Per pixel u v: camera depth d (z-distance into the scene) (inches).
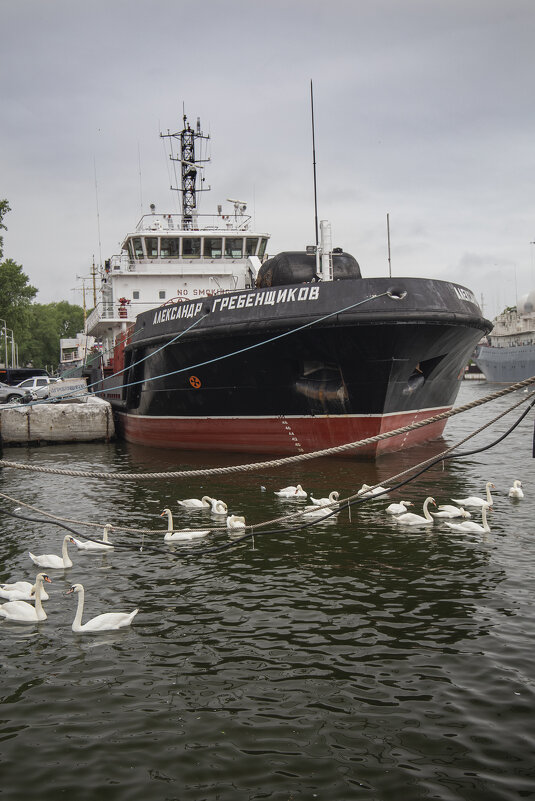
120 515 592.4
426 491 661.3
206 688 279.1
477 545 469.7
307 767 225.3
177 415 946.7
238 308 803.4
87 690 280.1
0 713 263.1
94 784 219.0
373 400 762.2
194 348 850.8
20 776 223.6
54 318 6072.8
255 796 211.9
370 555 453.4
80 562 461.1
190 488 708.0
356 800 208.8
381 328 709.9
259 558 455.2
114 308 1181.1
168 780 220.4
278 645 317.4
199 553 423.8
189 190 1369.3
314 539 497.4
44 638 334.3
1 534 540.1
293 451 842.8
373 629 332.5
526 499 620.4
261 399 828.0
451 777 218.4
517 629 326.6
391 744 236.5
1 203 2348.7
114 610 369.1
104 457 963.3
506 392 293.6
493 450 930.7
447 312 743.1
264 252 1204.5
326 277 809.5
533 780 216.1
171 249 1171.9
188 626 343.3
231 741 240.8
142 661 305.4
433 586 389.4
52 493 701.3
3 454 1035.9
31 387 1845.5
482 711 254.8
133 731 248.7
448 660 296.7
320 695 270.8
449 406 1023.6
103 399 1398.9
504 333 4072.3
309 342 750.5
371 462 803.4
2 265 2896.2
